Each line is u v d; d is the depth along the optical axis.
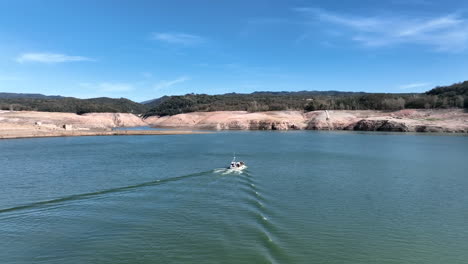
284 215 21.55
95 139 87.75
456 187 29.30
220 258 15.66
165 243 17.30
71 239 17.98
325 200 25.03
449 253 16.56
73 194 26.78
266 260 15.48
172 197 25.77
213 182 31.00
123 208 23.03
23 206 23.56
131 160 45.28
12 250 16.81
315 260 15.59
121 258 15.84
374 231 19.06
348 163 42.56
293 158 47.19
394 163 42.69
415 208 23.23
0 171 36.97
